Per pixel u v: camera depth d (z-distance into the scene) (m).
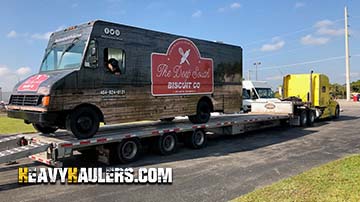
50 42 8.80
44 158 7.28
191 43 10.51
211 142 11.80
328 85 19.69
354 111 28.36
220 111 11.72
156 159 8.78
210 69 11.23
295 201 4.92
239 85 12.60
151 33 9.25
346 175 6.33
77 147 7.34
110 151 8.07
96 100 7.88
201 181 6.59
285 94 19.64
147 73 9.10
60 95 7.20
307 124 16.98
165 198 5.57
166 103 9.64
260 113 16.83
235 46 12.41
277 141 11.96
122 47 8.48
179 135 10.25
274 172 7.27
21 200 5.56
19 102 7.79
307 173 6.62
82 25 8.04
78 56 7.79
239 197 5.34
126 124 11.05
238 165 8.01
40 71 8.73
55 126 7.81
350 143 11.39
